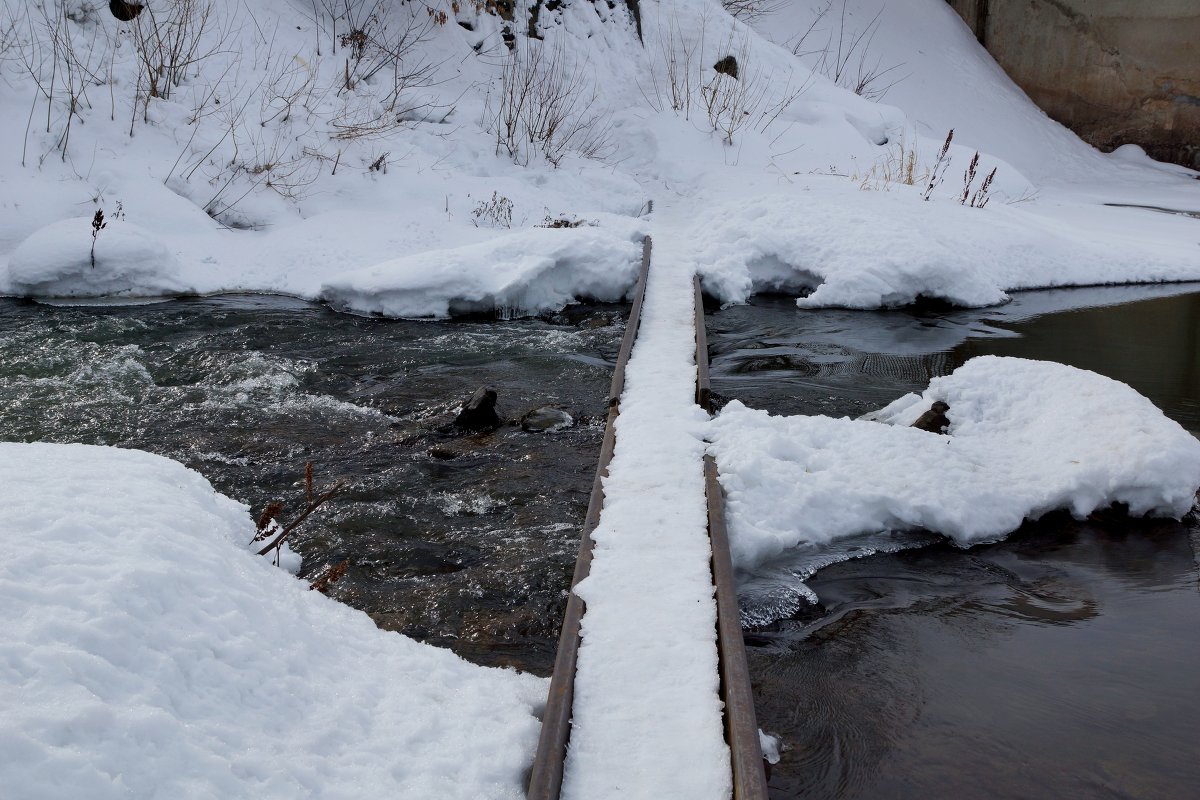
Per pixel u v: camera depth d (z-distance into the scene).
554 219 12.49
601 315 10.17
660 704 3.36
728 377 8.31
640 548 4.45
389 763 2.92
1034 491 5.52
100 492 3.74
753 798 2.77
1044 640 4.32
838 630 4.41
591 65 17.44
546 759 2.96
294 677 3.14
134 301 9.93
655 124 16.38
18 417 6.71
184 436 6.50
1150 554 5.16
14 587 2.82
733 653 3.53
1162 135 21.06
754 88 17.84
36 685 2.49
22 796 2.18
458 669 3.61
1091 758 3.48
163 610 3.06
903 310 11.05
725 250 11.70
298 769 2.72
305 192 12.16
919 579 4.90
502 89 15.59
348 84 13.99
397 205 12.32
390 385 7.75
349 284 9.88
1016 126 21.44
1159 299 11.65
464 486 5.82
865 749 3.52
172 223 11.07
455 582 4.66
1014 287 11.95
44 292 9.82
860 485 5.38
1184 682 3.98
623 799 2.92
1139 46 21.00
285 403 7.23
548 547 5.02
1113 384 6.26
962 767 3.42
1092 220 15.84
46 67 11.95
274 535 4.65
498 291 9.93
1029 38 22.81
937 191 14.52
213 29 13.40
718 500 4.89
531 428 6.79
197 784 2.48
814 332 9.95
